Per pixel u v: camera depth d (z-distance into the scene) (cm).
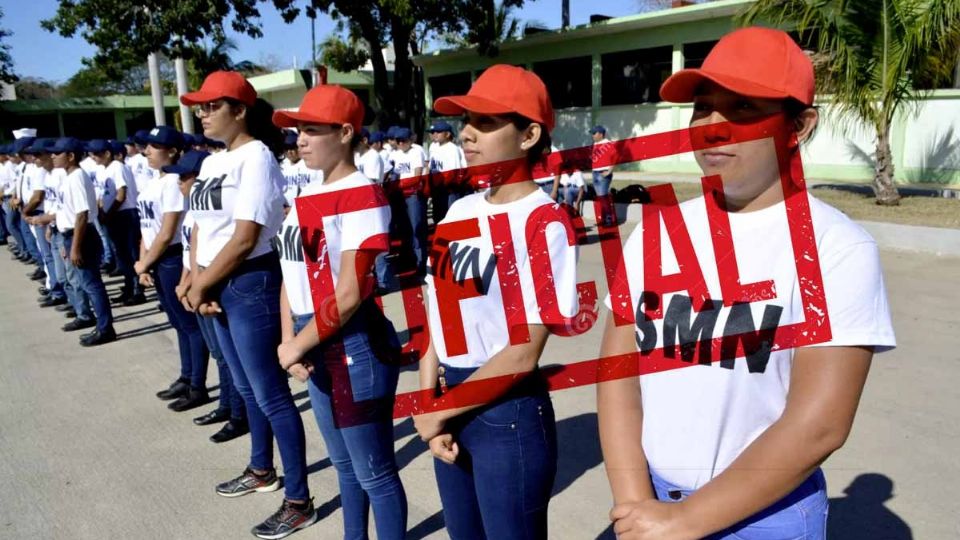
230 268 286
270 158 299
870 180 1314
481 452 196
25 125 3083
